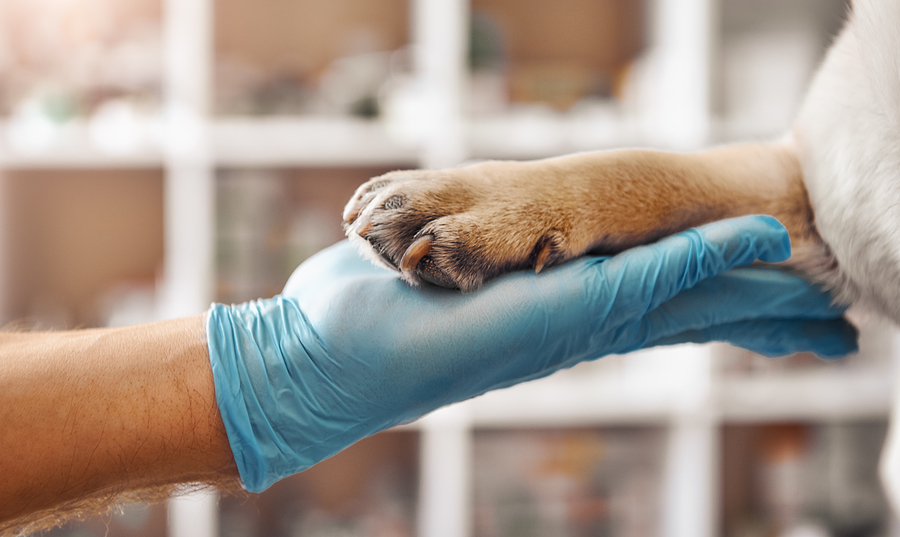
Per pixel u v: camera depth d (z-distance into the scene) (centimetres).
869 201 63
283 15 146
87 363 61
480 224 61
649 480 139
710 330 67
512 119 129
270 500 139
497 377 63
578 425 138
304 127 122
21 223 138
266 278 126
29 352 61
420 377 62
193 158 120
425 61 124
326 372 62
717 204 65
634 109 134
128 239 146
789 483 138
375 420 63
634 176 64
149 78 126
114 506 62
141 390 60
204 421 61
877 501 135
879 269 64
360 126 123
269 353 62
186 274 121
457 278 61
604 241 63
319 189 147
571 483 134
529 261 62
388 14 148
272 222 130
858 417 132
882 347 134
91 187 144
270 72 144
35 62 135
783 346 67
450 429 124
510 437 138
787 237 63
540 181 63
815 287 66
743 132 126
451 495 124
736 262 63
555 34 153
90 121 123
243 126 121
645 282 63
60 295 145
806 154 66
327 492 145
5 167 125
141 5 140
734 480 155
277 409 62
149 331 62
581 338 63
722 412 128
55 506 60
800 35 127
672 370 130
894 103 62
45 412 60
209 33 129
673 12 130
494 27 133
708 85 124
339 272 65
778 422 143
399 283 63
